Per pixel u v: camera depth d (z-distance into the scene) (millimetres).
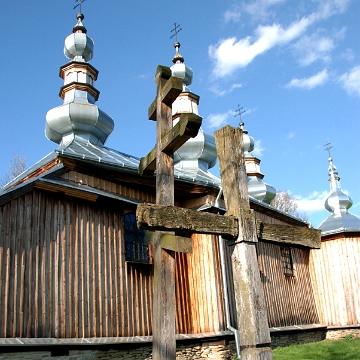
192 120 5988
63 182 11469
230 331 13266
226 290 13656
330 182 24781
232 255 5516
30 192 10812
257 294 5273
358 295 19375
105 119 16984
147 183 13531
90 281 11383
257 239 5562
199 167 19953
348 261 19891
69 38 18625
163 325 5723
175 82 6613
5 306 9617
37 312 10109
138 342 11523
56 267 10789
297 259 19578
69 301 10781
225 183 5719
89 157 11875
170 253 6008
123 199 12547
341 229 20047
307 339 18141
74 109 16344
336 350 14344
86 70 17953
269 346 5148
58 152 11344
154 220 5035
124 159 14500
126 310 11945
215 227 5344
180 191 14328
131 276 12406
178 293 13469
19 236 10281
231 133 5824
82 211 11789
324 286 20016
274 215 18656
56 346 10086
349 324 19141
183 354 12438
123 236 12586
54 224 11070
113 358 11148
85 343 10461
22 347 9578
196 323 13453
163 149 6500
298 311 18156
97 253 11766
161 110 6793
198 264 14000
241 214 5500
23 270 10141
